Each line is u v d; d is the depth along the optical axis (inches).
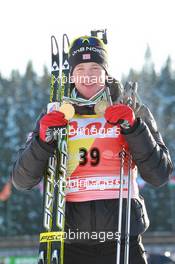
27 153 258.8
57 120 254.1
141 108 273.4
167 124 4453.7
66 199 263.1
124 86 273.0
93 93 272.8
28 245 2320.4
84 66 276.8
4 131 4416.8
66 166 263.3
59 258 255.0
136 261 257.0
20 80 4909.0
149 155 253.6
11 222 3993.6
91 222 257.6
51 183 263.6
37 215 4005.9
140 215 261.0
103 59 278.8
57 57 287.4
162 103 4808.1
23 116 4537.4
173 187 3976.4
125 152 262.4
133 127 249.4
